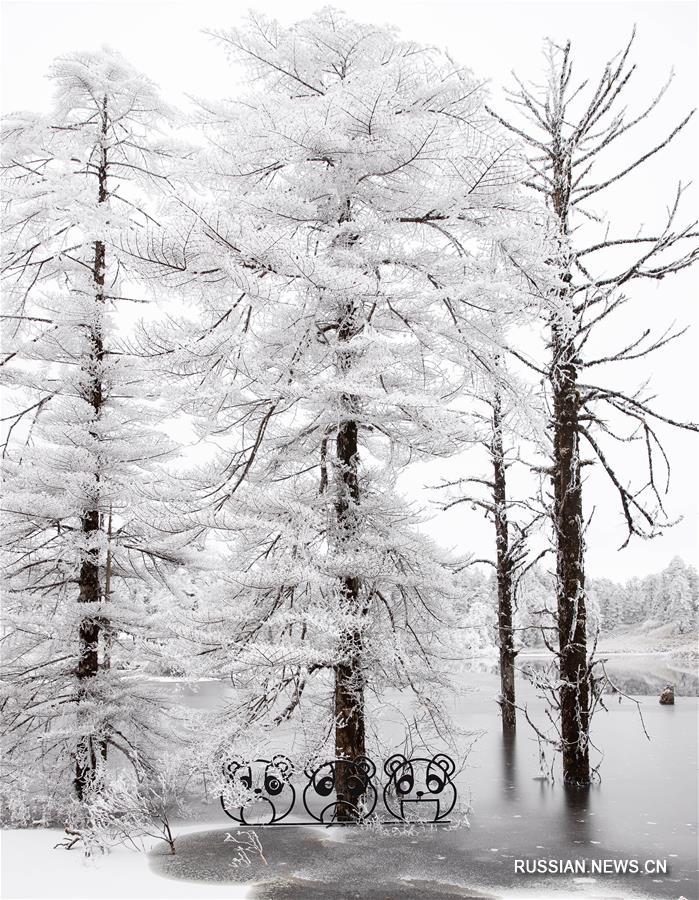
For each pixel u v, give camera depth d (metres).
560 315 9.85
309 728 11.15
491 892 7.18
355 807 9.86
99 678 12.05
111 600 12.85
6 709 12.17
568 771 12.81
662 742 17.80
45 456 11.92
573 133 13.25
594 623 13.55
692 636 88.38
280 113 9.22
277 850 8.64
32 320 12.45
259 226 9.60
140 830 9.48
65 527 12.45
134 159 13.45
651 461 12.22
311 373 10.30
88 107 13.06
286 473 11.59
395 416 10.66
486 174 8.89
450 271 9.92
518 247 9.42
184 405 10.08
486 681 35.94
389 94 8.66
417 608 11.18
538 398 10.05
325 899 6.96
